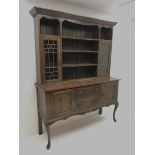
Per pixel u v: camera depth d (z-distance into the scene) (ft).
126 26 10.78
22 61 7.00
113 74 10.87
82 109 7.40
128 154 6.41
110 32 9.00
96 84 7.74
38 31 6.28
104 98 8.24
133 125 8.75
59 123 8.82
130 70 11.75
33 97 7.54
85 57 8.97
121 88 11.55
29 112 7.53
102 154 6.39
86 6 8.53
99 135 7.79
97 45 8.50
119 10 10.14
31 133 7.75
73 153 6.40
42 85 6.70
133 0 9.01
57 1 7.48
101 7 8.84
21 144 6.96
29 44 7.03
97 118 9.70
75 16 6.98
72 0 7.65
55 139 7.40
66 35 7.92
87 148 6.76
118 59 10.91
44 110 6.49
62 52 7.66
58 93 6.49
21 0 6.53
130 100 12.09
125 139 7.47
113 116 9.19
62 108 6.73
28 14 6.79
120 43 10.75
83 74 9.07
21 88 7.16
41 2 7.02
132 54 11.55
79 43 8.54
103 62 8.80
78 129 8.36
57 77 7.18
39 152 6.41
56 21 7.14
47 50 6.74
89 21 7.61
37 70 7.15
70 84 7.16
